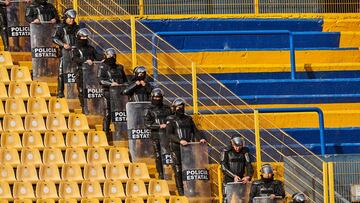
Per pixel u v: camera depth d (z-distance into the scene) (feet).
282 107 203.82
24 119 183.62
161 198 177.88
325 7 224.74
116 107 185.06
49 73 190.29
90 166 179.83
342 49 220.23
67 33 189.16
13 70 188.14
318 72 216.33
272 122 201.98
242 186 176.35
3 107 184.34
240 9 221.46
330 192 180.96
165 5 218.18
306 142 202.28
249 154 178.50
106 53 186.39
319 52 219.20
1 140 180.45
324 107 208.13
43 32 190.29
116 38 196.03
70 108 187.93
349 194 182.60
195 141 180.86
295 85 209.05
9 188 175.52
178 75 193.67
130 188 178.50
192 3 219.20
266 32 215.10
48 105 185.47
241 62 215.10
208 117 187.52
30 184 175.83
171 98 190.60
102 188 178.91
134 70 185.88
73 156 180.96
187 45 214.07
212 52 213.87
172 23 216.95
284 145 185.98
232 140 177.78
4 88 186.29
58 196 176.45
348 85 211.41
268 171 174.29
